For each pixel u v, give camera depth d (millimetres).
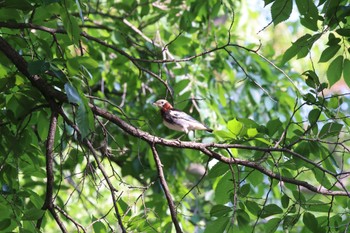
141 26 15656
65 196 19812
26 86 9523
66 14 8344
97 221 9055
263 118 17609
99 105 15672
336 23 9234
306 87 16484
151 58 15773
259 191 15656
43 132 10664
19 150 9859
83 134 7598
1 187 10336
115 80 16500
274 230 9602
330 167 9906
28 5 8969
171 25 15617
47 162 9016
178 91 13758
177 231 8719
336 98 10094
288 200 9547
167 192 9055
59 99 9195
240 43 19141
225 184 10062
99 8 16328
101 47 15078
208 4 14797
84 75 8875
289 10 9352
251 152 11047
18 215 9664
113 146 14898
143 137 9445
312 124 9531
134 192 20516
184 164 15445
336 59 9500
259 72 16594
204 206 17828
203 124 13688
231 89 16891
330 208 9305
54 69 8258
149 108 15992
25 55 9992
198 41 15555
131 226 9172
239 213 9516
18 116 9648
